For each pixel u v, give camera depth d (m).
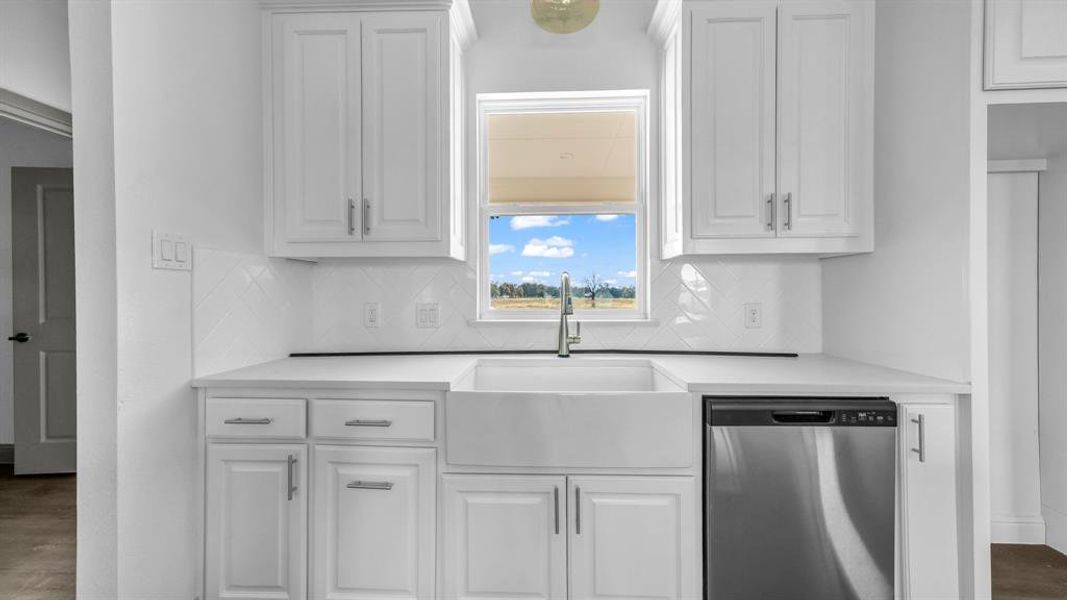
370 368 1.99
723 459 1.59
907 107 1.81
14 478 3.13
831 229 1.96
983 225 1.56
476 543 1.67
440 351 2.44
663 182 2.34
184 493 1.69
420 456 1.70
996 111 1.64
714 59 1.97
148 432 1.54
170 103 1.62
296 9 2.08
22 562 2.20
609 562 1.64
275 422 1.72
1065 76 1.53
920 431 1.61
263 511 1.73
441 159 2.07
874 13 1.95
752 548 1.60
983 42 1.56
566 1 1.59
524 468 1.67
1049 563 2.22
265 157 2.11
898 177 1.86
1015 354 2.39
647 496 1.64
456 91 2.22
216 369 1.83
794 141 1.96
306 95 2.08
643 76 2.41
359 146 2.08
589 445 1.64
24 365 3.16
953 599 1.61
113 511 1.43
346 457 1.71
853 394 1.63
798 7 1.95
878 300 1.98
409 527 1.70
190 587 1.71
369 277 2.46
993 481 2.42
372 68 2.07
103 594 1.43
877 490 1.58
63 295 3.22
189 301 1.71
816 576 1.59
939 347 1.68
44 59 2.20
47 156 3.43
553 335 2.44
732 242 1.99
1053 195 2.29
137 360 1.49
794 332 2.38
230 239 1.90
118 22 1.42
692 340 2.40
